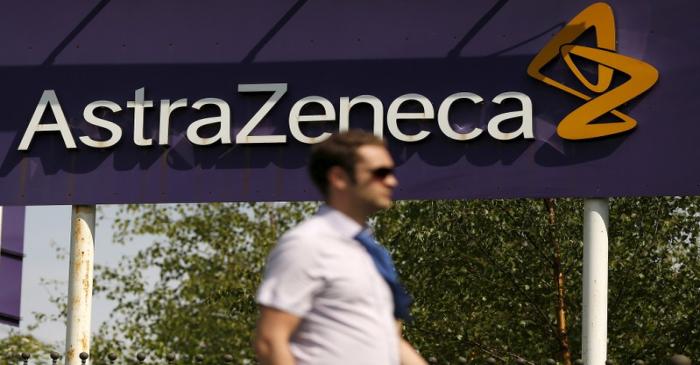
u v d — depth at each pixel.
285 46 12.48
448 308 23.14
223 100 12.48
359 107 12.30
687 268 22.48
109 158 12.55
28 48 12.81
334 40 12.41
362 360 4.48
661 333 22.70
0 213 14.00
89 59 12.73
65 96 12.70
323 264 4.48
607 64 11.95
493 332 23.19
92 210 12.65
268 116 12.41
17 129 12.67
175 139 12.50
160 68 12.62
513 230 22.25
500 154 12.02
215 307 34.12
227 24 12.61
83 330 12.50
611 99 11.88
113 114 12.63
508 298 23.02
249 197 12.33
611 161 11.84
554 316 23.36
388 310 4.64
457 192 12.02
